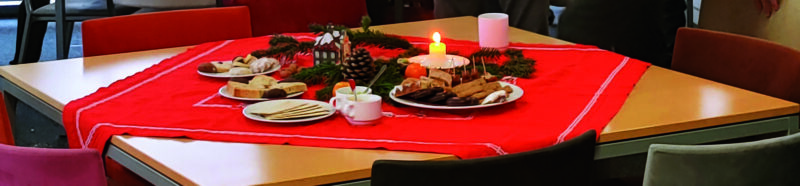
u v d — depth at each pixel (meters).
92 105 1.92
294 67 2.19
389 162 1.37
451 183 1.40
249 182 1.44
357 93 1.83
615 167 1.76
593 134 1.54
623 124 1.73
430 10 4.54
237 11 2.84
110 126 1.76
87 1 3.97
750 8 3.35
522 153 1.44
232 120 1.80
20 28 4.29
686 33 2.37
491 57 2.26
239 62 2.26
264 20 3.20
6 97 2.29
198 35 2.80
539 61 2.30
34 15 3.99
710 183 1.45
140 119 1.81
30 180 1.58
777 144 1.46
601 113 1.80
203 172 1.50
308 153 1.58
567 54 2.38
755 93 1.95
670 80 2.09
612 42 3.53
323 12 3.27
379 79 2.02
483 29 2.40
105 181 1.56
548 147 1.48
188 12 2.78
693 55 2.36
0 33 5.66
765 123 1.82
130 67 2.33
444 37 2.67
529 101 1.91
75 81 2.17
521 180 1.46
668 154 1.43
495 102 1.83
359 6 3.33
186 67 2.32
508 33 2.58
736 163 1.44
